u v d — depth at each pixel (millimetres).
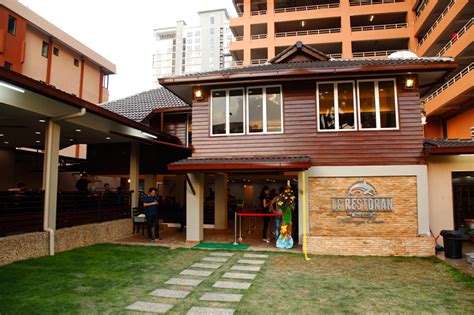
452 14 24078
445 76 10273
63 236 9430
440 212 10055
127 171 14547
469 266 7953
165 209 16047
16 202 8320
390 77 10273
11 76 6688
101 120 10953
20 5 21453
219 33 110812
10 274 6887
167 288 6188
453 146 9445
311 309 5188
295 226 12773
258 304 5387
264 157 10672
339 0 37969
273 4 37219
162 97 17672
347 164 10156
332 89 10586
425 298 5719
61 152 23406
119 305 5273
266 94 10984
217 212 14898
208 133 11219
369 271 7531
